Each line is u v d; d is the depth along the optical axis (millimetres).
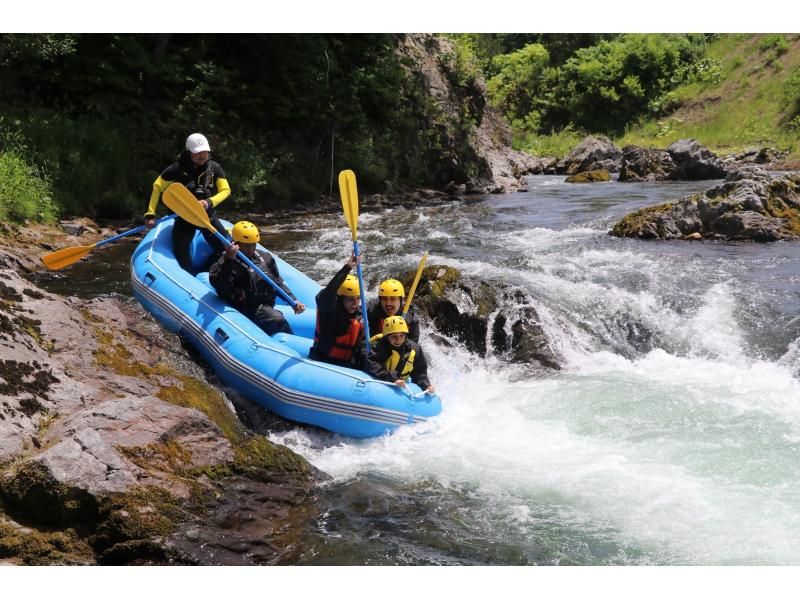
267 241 11336
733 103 30062
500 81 35625
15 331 4996
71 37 13398
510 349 7383
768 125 27734
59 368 4941
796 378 6668
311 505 4574
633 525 4469
